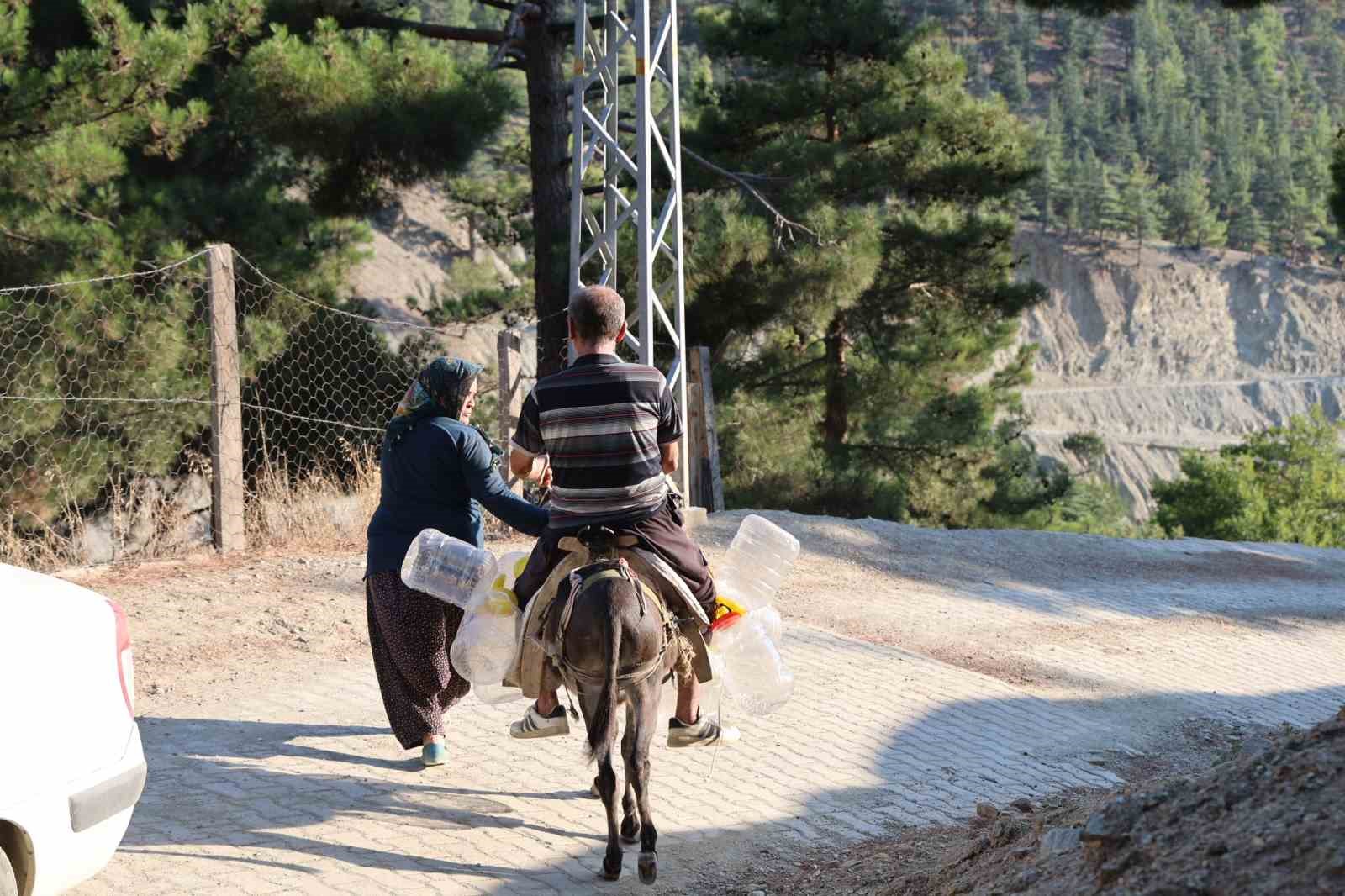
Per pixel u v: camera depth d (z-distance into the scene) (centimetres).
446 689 682
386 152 1909
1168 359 14925
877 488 2611
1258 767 406
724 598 584
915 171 2453
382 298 5394
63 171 1482
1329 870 341
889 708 855
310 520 1259
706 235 1819
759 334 2636
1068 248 15625
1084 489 6344
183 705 764
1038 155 2594
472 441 648
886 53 2409
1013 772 746
